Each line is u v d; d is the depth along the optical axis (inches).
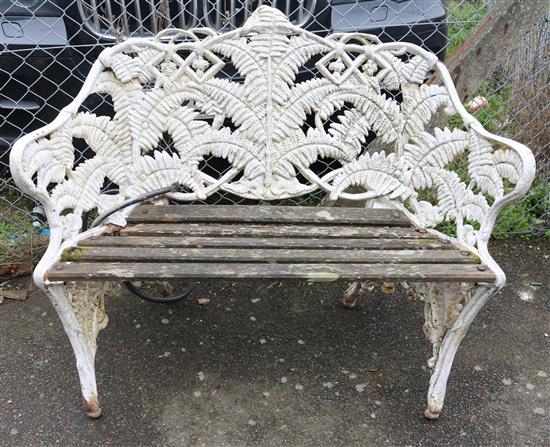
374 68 73.5
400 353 80.0
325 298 90.9
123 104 68.9
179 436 65.9
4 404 69.1
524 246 106.0
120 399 70.4
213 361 77.3
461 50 94.2
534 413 70.9
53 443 64.4
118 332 81.7
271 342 81.2
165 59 69.7
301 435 66.7
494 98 121.9
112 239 63.8
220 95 71.3
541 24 106.0
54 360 76.2
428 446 66.0
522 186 60.2
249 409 70.0
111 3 82.4
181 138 71.8
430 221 72.9
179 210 71.5
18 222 98.6
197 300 89.3
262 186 74.6
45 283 55.7
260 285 93.6
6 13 79.7
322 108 73.4
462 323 62.2
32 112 86.5
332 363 77.8
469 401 72.3
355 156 75.8
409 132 74.8
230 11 84.7
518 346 82.3
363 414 69.8
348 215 72.7
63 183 63.2
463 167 106.5
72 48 82.8
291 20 86.6
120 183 71.0
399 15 86.7
